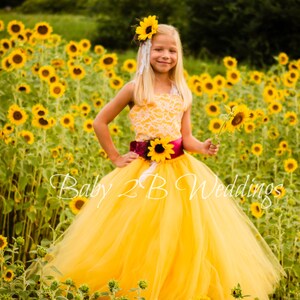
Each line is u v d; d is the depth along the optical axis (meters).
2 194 5.23
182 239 3.93
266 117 6.34
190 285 3.76
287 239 4.62
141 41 4.31
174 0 16.66
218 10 15.94
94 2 19.06
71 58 6.99
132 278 3.81
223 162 5.98
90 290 3.88
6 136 5.12
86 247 4.00
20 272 3.51
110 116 4.32
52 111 6.16
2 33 11.87
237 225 4.24
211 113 6.41
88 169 5.21
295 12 14.68
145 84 4.25
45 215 4.79
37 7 21.50
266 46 15.23
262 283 4.15
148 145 4.23
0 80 5.52
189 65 13.89
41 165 4.94
